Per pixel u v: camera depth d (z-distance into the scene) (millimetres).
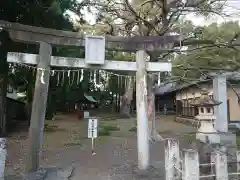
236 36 12750
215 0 12219
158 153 10273
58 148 11297
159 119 27875
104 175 7289
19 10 11992
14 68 15070
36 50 12602
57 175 7148
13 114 22938
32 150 6891
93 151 10180
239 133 13898
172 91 27688
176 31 14164
